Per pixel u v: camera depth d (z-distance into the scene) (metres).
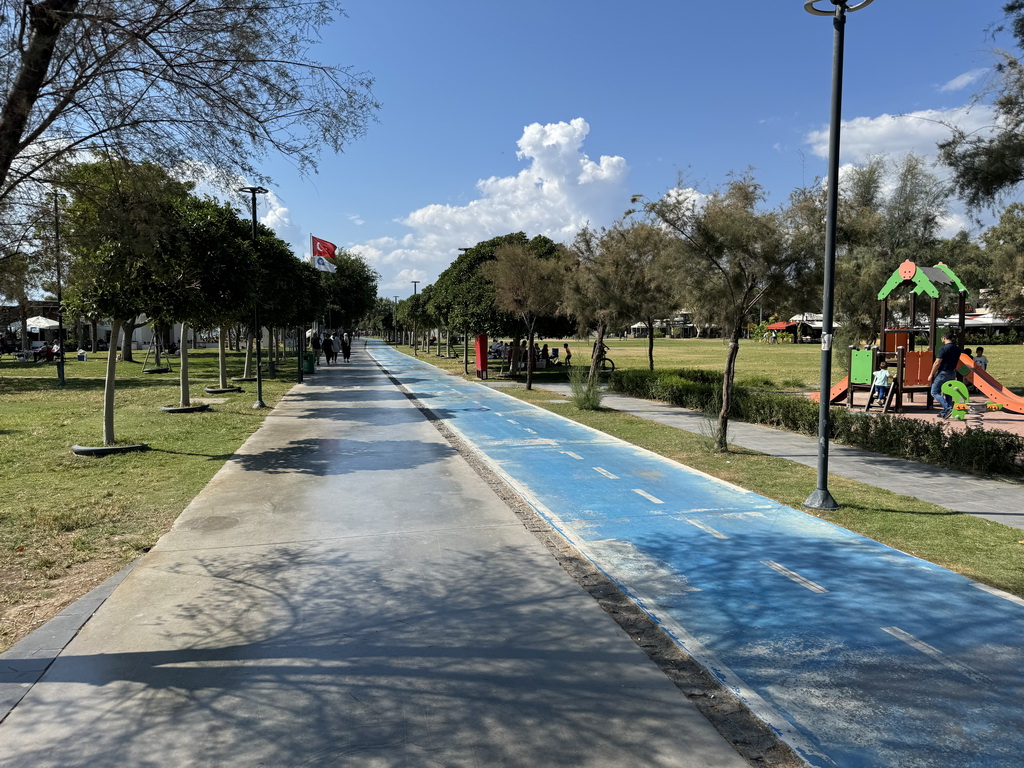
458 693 3.35
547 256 29.62
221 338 20.06
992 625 4.16
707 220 9.40
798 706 3.25
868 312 21.25
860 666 3.65
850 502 7.18
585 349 62.28
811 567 5.22
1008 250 28.00
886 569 5.16
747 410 13.91
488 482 8.28
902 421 10.17
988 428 12.59
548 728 3.05
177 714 3.17
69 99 4.89
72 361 36.84
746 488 7.92
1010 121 7.42
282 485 7.97
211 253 11.48
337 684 3.44
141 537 6.01
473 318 26.28
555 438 11.60
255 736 2.99
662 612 4.38
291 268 22.48
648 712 3.19
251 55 5.21
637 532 6.17
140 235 5.98
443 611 4.36
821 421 7.02
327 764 2.79
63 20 4.50
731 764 2.80
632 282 17.72
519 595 4.64
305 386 22.77
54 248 5.86
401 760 2.81
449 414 15.02
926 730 3.04
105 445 10.16
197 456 9.81
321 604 4.48
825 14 6.85
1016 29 7.18
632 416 14.69
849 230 9.14
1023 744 2.93
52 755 2.86
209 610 4.39
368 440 11.30
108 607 4.44
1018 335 58.03
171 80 5.15
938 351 16.86
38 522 6.41
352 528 6.24
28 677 3.53
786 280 9.30
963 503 7.15
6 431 12.15
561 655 3.76
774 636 4.02
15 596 4.72
